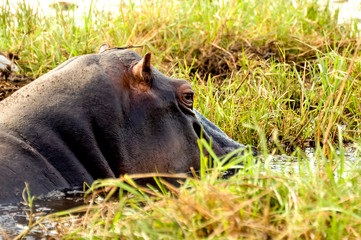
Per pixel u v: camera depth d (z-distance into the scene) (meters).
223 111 14.59
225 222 5.64
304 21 23.52
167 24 22.17
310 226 5.71
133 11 22.92
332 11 25.17
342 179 7.24
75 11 23.00
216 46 19.94
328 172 6.82
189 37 21.77
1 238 6.44
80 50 19.25
